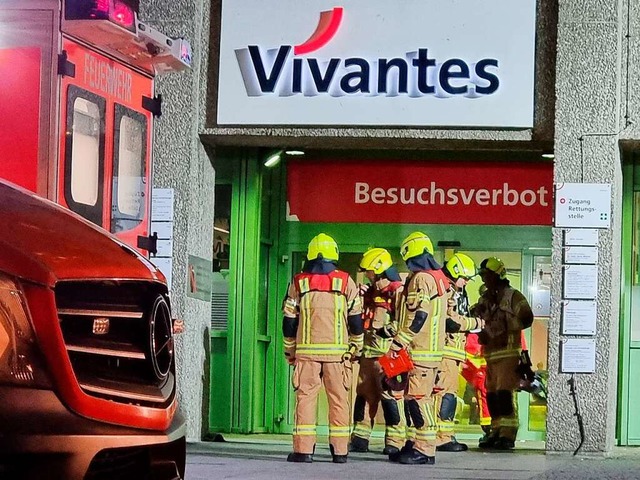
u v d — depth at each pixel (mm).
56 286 6504
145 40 12094
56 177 11023
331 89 18375
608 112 17750
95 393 6648
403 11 18266
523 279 21344
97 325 6809
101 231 7734
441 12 18219
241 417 20906
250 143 19281
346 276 16000
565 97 17844
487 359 19562
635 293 20203
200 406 19266
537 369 21422
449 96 18188
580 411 17703
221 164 20797
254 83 18500
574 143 17812
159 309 7422
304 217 21500
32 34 11070
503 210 21312
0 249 6504
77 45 11422
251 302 20844
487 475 14500
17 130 11062
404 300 15773
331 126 18469
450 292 17828
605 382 17688
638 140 17875
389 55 18297
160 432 7199
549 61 18203
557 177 17812
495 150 20203
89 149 11711
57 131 11039
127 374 7031
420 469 15195
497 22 18156
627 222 20156
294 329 15977
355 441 17984
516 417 19500
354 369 21828
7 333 6270
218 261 20953
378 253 17922
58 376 6383
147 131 12867
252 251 20828
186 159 18656
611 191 17688
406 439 17000
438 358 15961
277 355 21500
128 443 6816
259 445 18672
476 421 21578
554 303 17828
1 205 7328
